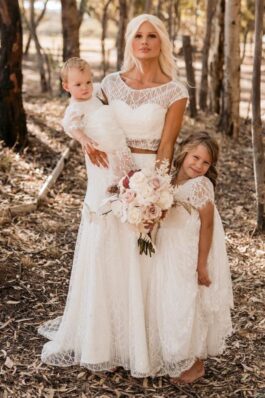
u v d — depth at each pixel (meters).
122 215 3.19
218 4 10.06
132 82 3.40
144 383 3.47
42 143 7.76
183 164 3.36
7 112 7.26
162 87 3.35
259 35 5.27
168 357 3.35
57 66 12.89
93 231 3.39
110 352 3.42
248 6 15.38
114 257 3.35
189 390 3.43
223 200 6.70
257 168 5.62
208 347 3.46
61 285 4.57
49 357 3.60
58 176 6.87
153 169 3.25
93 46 27.41
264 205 5.73
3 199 5.95
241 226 5.95
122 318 3.39
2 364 3.58
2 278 4.56
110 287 3.37
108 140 3.30
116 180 3.36
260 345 3.91
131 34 3.32
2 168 6.65
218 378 3.55
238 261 5.14
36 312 4.18
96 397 3.34
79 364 3.58
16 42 7.08
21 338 3.86
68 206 6.13
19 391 3.36
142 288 3.37
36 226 5.55
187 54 9.82
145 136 3.35
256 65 5.34
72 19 10.59
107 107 3.35
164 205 3.18
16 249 5.05
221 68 10.42
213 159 3.32
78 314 3.52
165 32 3.34
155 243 3.40
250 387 3.48
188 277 3.31
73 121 3.34
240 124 10.02
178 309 3.30
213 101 10.59
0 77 7.24
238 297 4.52
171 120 3.36
